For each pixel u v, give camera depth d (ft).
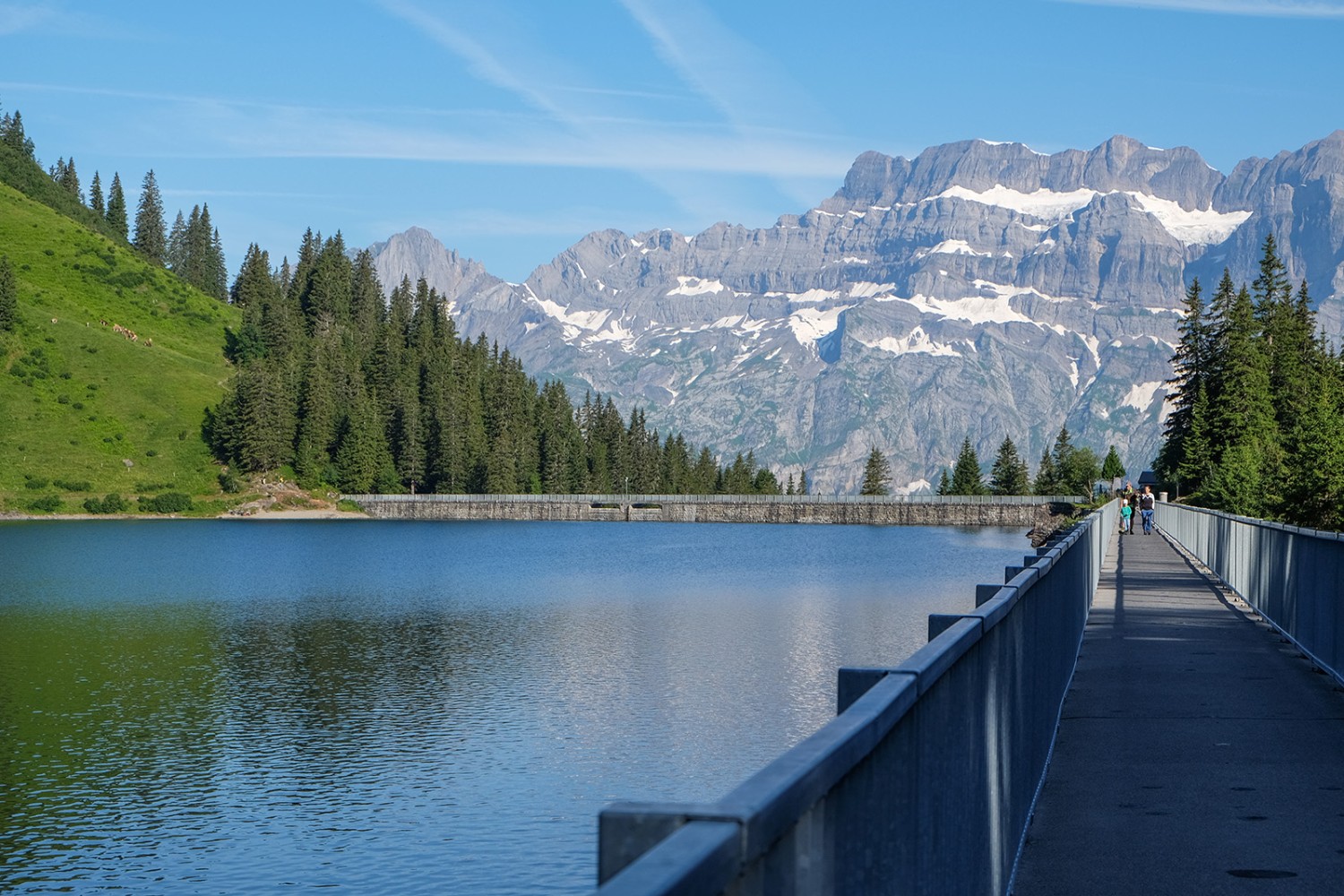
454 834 114.01
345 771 137.28
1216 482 385.29
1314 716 47.78
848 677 15.83
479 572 383.65
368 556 448.24
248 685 190.29
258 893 102.27
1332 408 323.98
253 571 386.32
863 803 12.91
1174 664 61.46
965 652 20.94
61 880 105.70
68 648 229.25
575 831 114.01
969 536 602.85
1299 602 65.62
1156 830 31.94
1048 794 35.83
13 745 150.82
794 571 380.78
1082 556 70.49
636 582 343.46
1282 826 32.24
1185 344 483.51
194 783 133.90
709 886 7.40
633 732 151.23
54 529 586.04
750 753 140.67
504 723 158.20
